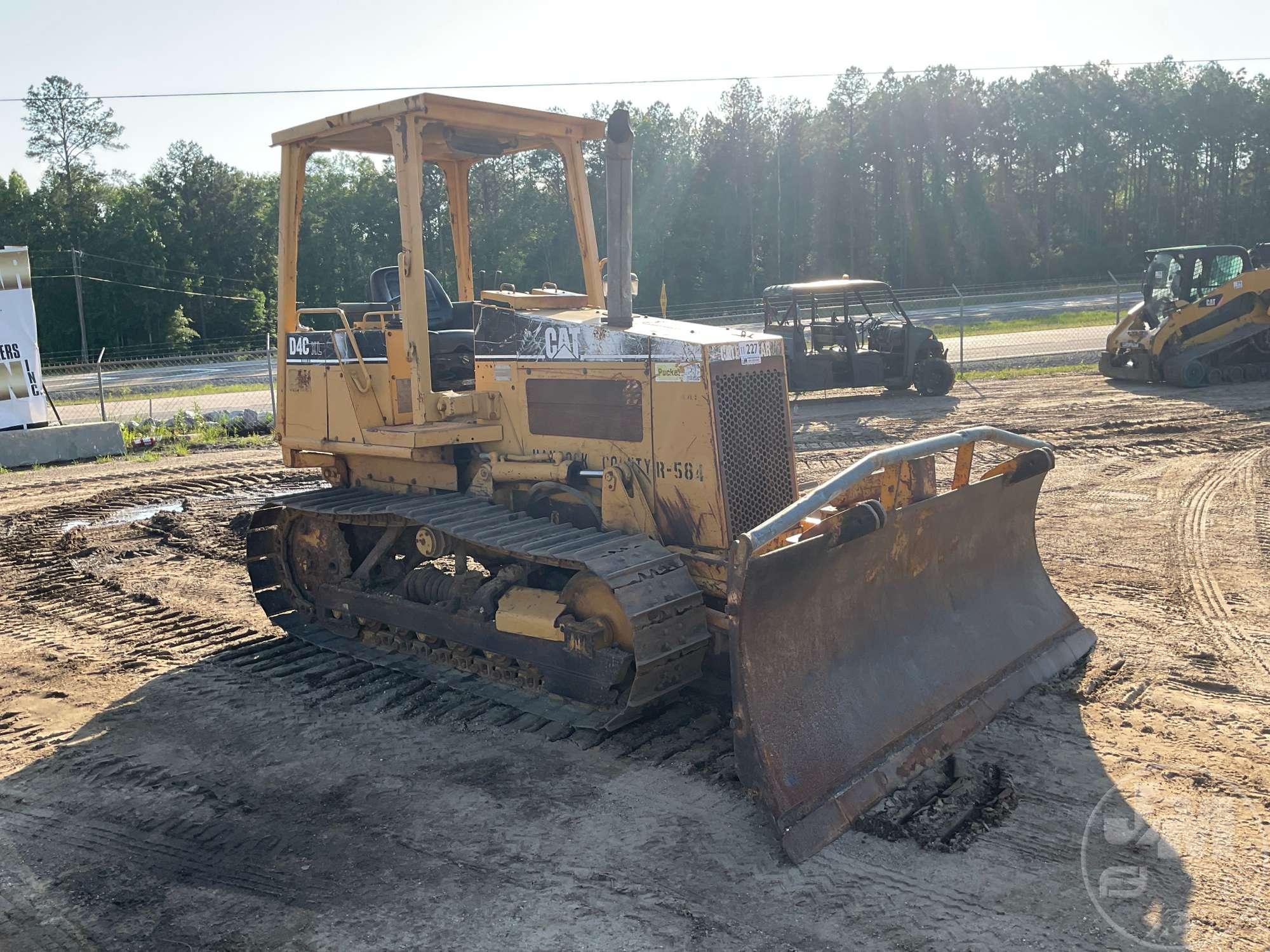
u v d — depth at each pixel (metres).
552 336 5.77
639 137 65.75
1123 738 5.12
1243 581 7.61
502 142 6.50
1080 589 7.51
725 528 5.17
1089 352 24.03
